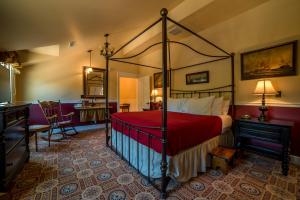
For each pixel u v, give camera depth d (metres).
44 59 3.79
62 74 4.29
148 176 1.77
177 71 4.16
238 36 2.88
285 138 1.92
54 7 1.63
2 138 1.47
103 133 4.17
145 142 1.87
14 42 2.38
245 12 2.77
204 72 3.49
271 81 2.47
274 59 2.43
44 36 2.40
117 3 2.02
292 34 2.26
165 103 1.51
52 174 1.96
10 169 1.62
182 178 1.75
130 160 2.25
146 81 5.36
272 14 2.45
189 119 2.23
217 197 1.52
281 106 2.38
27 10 1.55
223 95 3.16
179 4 2.94
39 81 3.96
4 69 2.14
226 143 2.71
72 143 3.27
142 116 2.55
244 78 2.80
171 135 1.63
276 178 1.87
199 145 2.03
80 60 4.59
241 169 2.10
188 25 3.21
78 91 4.57
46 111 3.82
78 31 2.64
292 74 2.26
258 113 2.64
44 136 3.80
